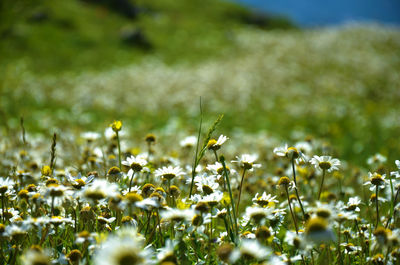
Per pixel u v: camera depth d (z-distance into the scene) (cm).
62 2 3831
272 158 555
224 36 4350
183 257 192
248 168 247
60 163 461
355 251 229
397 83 2709
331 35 4603
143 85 2278
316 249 220
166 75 2636
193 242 227
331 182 455
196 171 301
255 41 4238
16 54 2789
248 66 3081
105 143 464
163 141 848
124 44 3462
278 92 2298
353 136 1246
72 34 3309
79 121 1291
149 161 381
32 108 1525
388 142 1103
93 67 2836
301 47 3878
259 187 402
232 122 1484
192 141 379
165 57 3388
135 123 1382
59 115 1388
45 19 3378
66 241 220
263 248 172
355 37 4422
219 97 2042
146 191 244
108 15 3994
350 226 279
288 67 3067
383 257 210
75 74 2584
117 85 2225
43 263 148
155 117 1553
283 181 246
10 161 436
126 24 3894
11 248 204
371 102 2194
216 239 229
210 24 4775
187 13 4981
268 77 2725
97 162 373
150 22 4209
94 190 198
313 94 2302
